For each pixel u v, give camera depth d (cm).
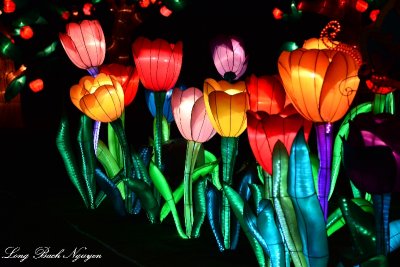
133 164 452
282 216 264
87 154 495
